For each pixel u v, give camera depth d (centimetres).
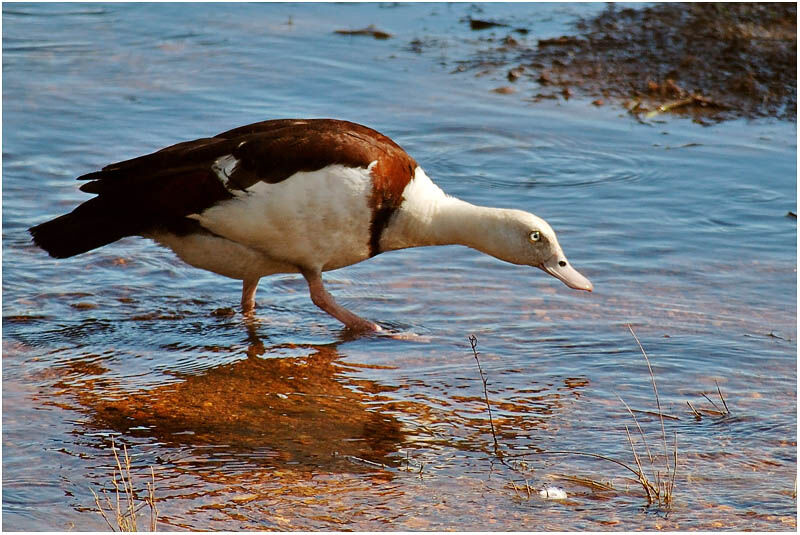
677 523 797
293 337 1154
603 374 1059
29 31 2177
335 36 2162
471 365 1084
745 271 1287
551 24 2166
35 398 1002
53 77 1930
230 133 1134
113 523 799
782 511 813
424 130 1728
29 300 1211
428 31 2181
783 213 1454
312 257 1123
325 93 1877
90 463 891
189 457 901
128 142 1658
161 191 1077
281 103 1830
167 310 1212
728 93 1872
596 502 830
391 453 912
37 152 1609
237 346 1130
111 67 1994
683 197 1504
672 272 1286
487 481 865
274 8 2353
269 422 967
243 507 821
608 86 1905
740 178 1566
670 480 862
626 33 2073
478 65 1995
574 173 1584
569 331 1150
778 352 1094
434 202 1151
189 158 1084
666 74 1933
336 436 941
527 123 1759
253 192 1072
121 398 1008
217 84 1916
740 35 2038
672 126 1762
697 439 933
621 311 1193
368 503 828
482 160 1622
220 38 2156
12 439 927
